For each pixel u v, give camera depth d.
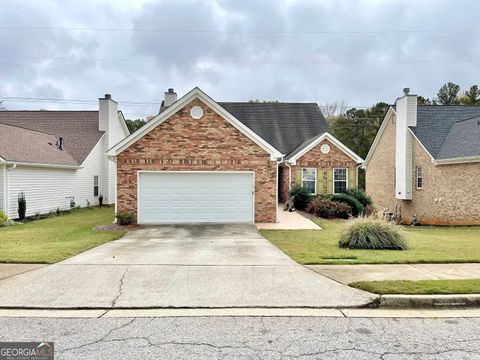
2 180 16.47
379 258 8.21
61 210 21.31
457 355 4.02
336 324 4.88
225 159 14.93
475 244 10.42
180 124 14.79
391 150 24.70
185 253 8.90
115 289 6.18
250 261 8.00
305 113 27.48
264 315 5.19
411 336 4.52
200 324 4.87
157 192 14.78
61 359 3.90
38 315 5.20
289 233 12.66
